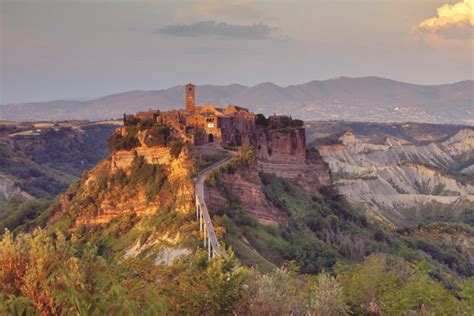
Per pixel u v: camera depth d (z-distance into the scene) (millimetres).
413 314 46312
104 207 115938
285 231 109500
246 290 30188
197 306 27422
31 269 18000
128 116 136875
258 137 147625
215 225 87438
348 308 39094
